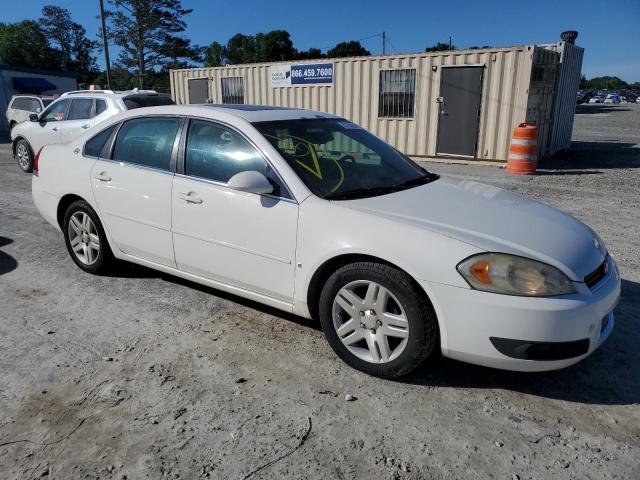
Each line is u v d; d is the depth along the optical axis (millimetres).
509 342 2654
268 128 3588
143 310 3924
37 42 72875
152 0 52094
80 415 2688
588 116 35750
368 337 3029
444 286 2715
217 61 79625
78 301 4078
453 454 2447
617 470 2354
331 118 4168
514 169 10891
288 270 3260
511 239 2832
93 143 4445
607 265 3102
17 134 10680
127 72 54469
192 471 2320
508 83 11414
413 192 3461
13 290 4289
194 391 2904
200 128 3756
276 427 2617
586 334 2689
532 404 2844
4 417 2660
